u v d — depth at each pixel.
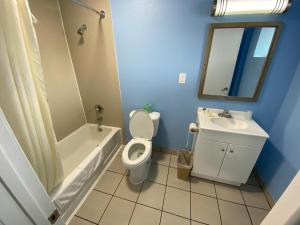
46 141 1.13
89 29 1.88
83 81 2.24
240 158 1.57
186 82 1.86
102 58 2.01
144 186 1.79
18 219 0.46
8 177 0.42
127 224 1.41
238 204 1.59
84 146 2.40
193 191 1.73
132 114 1.94
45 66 1.79
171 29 1.66
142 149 1.99
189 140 2.21
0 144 0.40
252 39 1.50
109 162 2.15
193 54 1.71
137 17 1.68
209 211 1.52
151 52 1.82
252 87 1.67
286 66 1.50
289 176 1.37
